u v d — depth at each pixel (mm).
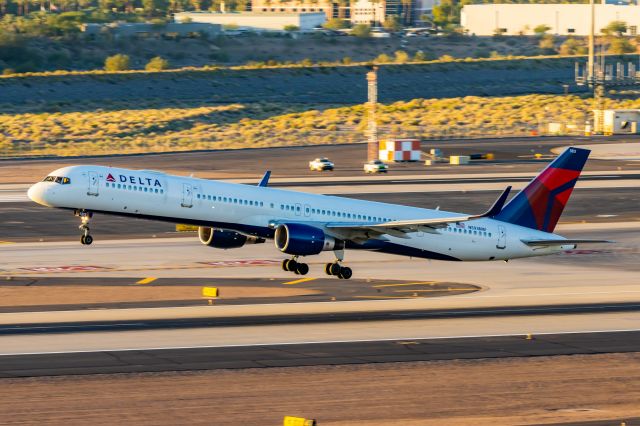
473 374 184125
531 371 186750
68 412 158375
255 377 180500
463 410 162125
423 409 162500
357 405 164250
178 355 196625
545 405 165625
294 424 150250
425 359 195500
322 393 170500
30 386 172875
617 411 162875
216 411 160000
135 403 163625
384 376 182000
